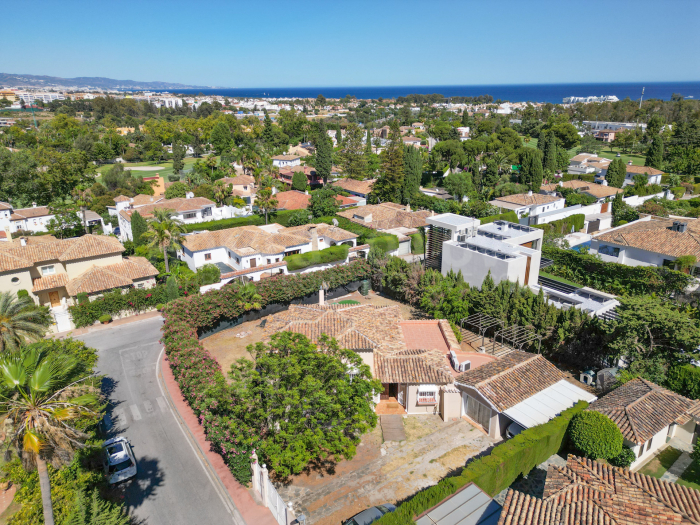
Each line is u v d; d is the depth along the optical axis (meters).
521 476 22.67
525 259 39.69
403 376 27.27
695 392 27.02
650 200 74.00
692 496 18.45
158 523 20.89
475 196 89.31
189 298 38.56
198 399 25.25
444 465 23.95
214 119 196.38
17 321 26.95
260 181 89.50
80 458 21.61
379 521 18.11
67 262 45.62
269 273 49.53
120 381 33.44
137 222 60.72
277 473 23.33
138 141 167.12
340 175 115.31
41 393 15.70
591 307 37.16
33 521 17.45
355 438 22.84
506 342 36.00
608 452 22.14
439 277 41.91
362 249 56.16
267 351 23.55
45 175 78.38
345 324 28.98
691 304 39.12
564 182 87.75
